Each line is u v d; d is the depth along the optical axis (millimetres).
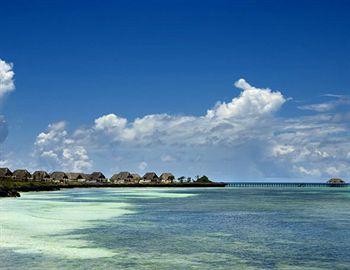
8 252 26750
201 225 41375
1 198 85188
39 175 179375
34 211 52469
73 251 27484
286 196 111125
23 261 24484
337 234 35750
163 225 41062
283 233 36219
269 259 25953
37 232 34562
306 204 74750
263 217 49500
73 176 196500
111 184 184750
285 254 27391
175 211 56938
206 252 27828
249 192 146875
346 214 53781
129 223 42250
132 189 165625
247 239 32938
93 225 39969
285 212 56688
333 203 77688
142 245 29969
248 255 26984
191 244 30578
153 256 26438
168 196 103750
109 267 23531
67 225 39344
